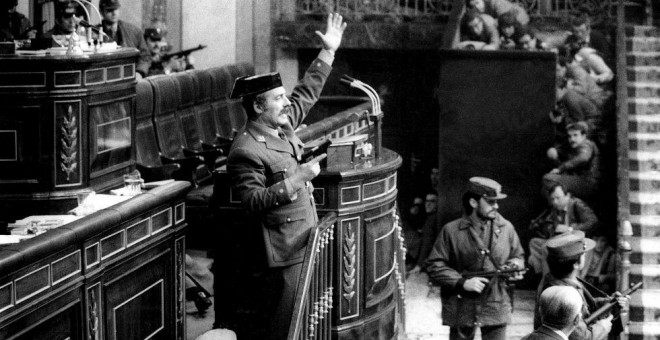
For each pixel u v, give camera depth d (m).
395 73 24.81
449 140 22.19
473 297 14.46
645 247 20.72
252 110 10.36
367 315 11.79
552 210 22.00
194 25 24.08
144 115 17.19
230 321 10.73
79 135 11.57
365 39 23.91
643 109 22.62
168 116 18.02
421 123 24.80
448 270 14.52
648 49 23.52
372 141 13.53
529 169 22.17
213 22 24.08
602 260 21.83
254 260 10.45
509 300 14.68
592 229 21.95
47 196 11.45
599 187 22.05
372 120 12.80
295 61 24.53
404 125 24.91
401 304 13.61
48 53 11.68
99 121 11.90
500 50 22.03
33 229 9.91
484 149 22.17
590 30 22.31
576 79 22.31
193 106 19.16
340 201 11.38
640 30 23.69
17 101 11.36
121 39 18.53
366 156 12.41
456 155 22.20
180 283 10.62
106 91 11.98
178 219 10.56
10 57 11.31
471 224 14.65
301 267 10.31
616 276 20.58
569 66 22.34
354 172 11.39
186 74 18.94
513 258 14.73
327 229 10.83
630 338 19.69
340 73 24.91
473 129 22.16
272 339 10.45
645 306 19.77
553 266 12.09
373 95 12.93
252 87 10.23
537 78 22.00
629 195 21.44
